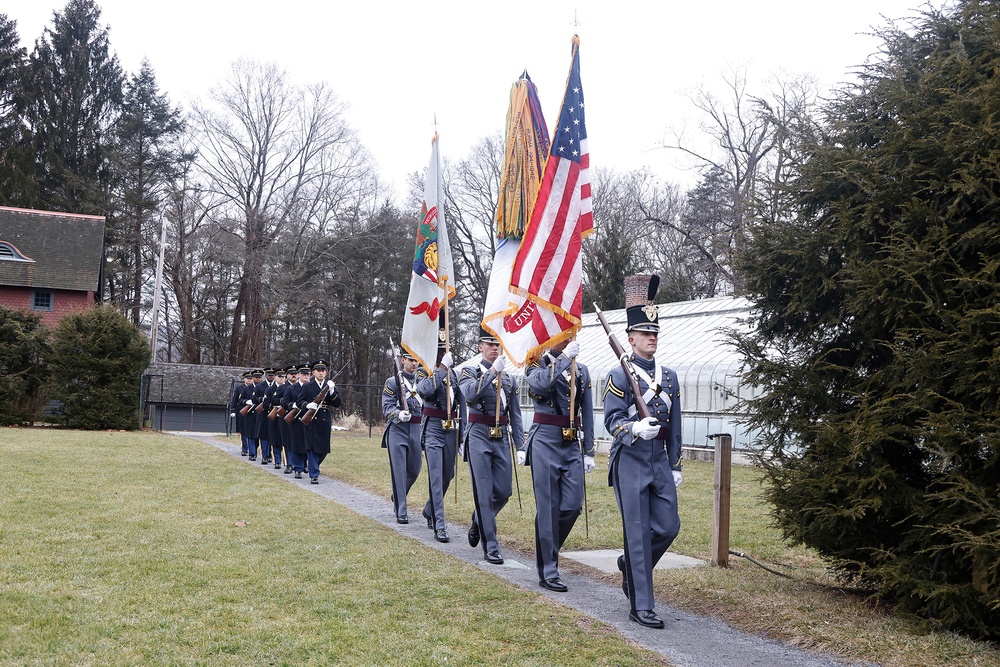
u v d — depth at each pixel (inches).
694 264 1727.4
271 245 2012.8
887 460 255.4
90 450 750.5
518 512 474.0
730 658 225.6
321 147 2053.4
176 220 2098.9
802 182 287.7
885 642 227.8
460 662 214.5
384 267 2186.3
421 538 397.7
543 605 271.3
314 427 626.5
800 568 330.3
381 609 261.7
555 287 318.0
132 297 2239.2
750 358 292.8
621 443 268.8
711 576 306.3
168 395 1530.5
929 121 257.4
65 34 2177.7
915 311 251.6
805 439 275.7
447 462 405.7
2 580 280.5
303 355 2252.7
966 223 247.9
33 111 2124.8
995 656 214.8
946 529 226.4
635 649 229.0
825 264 279.0
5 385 1150.3
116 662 207.6
